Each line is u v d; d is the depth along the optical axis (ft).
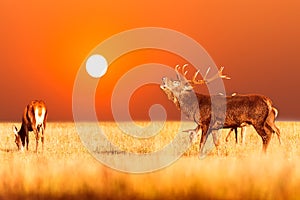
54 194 124.88
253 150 255.50
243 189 122.42
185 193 122.93
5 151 303.68
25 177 132.26
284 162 154.10
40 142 344.49
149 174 134.82
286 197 121.08
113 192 124.88
